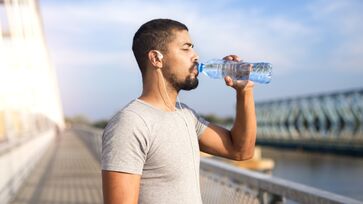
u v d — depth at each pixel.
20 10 22.56
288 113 39.94
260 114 45.81
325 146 27.94
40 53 34.03
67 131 58.28
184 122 1.67
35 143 14.91
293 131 38.44
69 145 24.77
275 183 2.40
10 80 14.59
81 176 11.05
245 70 1.74
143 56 1.71
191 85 1.71
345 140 29.45
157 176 1.57
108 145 1.54
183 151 1.61
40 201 7.79
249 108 1.81
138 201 1.58
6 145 8.01
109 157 1.53
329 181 12.80
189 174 1.62
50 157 17.19
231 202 3.12
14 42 18.47
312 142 31.41
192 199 1.60
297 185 2.24
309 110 36.38
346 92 30.91
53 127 39.94
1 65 12.85
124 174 1.51
